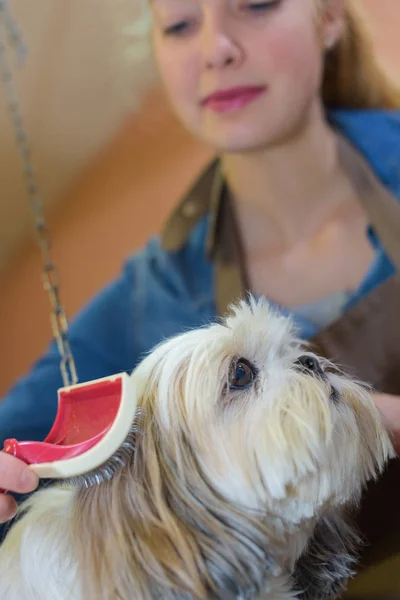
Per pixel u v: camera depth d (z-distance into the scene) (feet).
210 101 3.71
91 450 2.03
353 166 3.88
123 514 2.20
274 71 3.56
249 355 2.52
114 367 3.95
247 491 2.27
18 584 2.47
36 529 2.48
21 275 5.75
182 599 2.12
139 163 5.54
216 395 2.34
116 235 5.37
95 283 5.26
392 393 3.29
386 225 3.67
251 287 3.88
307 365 2.55
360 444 2.53
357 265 3.76
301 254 3.89
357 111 4.14
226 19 3.52
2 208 5.76
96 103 5.56
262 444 2.25
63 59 5.35
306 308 3.72
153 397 2.43
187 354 2.47
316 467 2.28
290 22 3.53
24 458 2.12
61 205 5.83
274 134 3.70
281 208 3.96
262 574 2.34
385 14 3.98
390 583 2.84
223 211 4.15
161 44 3.80
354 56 4.00
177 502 2.28
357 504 2.87
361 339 3.41
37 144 5.76
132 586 2.11
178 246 4.23
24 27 5.16
